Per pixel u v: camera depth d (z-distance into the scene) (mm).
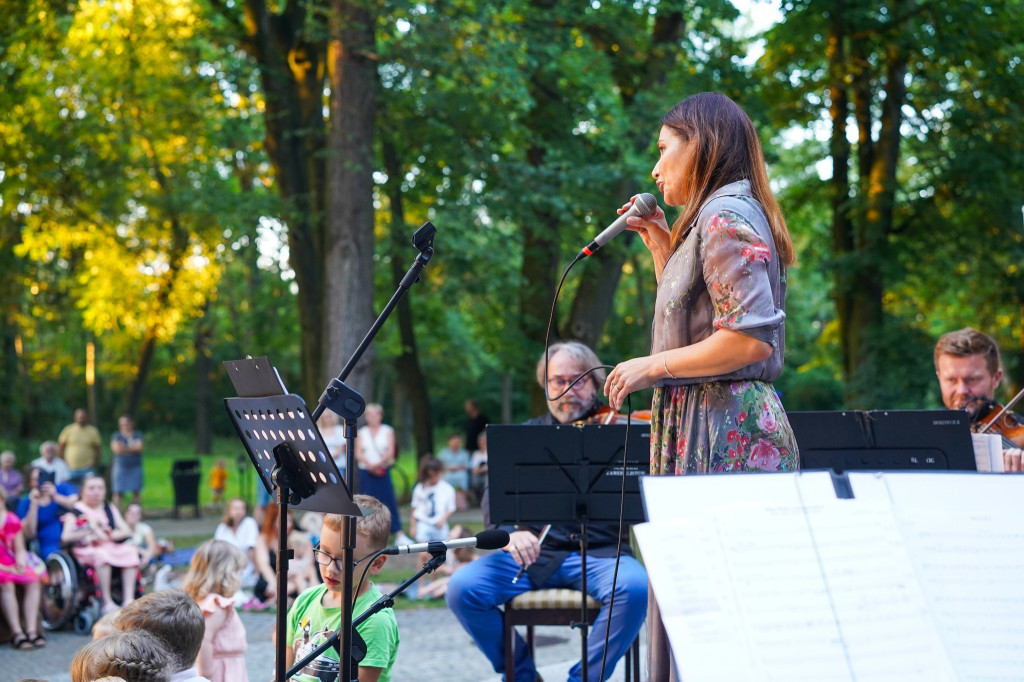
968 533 1606
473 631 4258
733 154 2572
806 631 1544
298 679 3445
